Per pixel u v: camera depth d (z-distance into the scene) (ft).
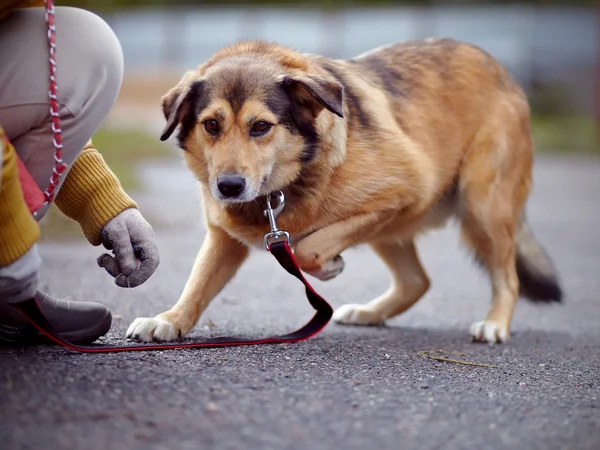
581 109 82.79
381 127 13.37
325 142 12.43
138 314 14.02
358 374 10.04
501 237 15.37
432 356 11.97
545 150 66.64
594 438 8.02
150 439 7.26
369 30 89.20
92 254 21.27
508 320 14.82
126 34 91.35
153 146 48.85
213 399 8.38
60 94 9.11
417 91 14.64
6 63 8.91
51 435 7.20
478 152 15.20
